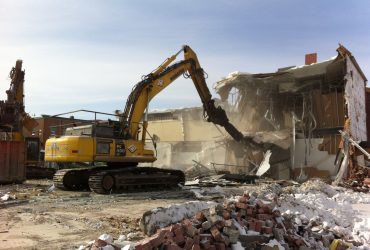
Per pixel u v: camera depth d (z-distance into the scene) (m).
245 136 29.67
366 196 19.41
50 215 10.92
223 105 34.62
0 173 20.31
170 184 19.34
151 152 19.39
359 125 33.72
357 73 33.72
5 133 24.20
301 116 32.22
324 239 9.00
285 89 32.19
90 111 17.73
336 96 30.36
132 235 8.32
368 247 8.95
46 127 38.62
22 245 7.58
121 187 17.39
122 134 18.78
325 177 29.06
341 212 12.77
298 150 30.98
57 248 7.37
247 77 32.47
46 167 27.45
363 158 27.47
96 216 10.84
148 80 20.05
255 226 7.89
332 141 29.70
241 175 26.14
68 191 17.88
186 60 22.39
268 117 33.25
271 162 29.77
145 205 13.16
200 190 17.58
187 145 36.88
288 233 8.39
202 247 6.89
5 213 11.23
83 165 20.30
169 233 6.72
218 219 7.38
